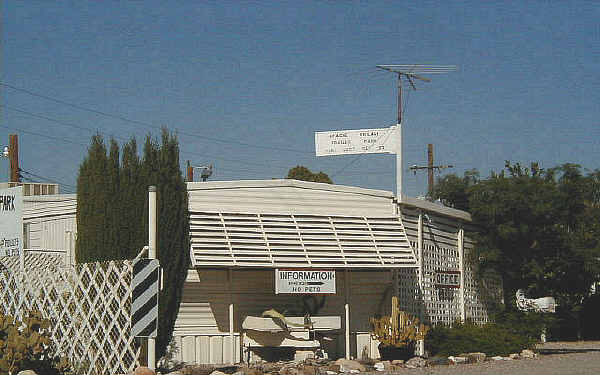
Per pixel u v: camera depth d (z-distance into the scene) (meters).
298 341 19.45
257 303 20.11
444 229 23.84
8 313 15.09
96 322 13.76
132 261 13.27
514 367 17.56
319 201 20.94
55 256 19.84
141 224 15.44
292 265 19.52
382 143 22.17
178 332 19.03
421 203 22.48
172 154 15.95
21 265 15.44
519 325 23.41
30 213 22.00
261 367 17.05
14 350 13.23
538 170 24.64
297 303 20.70
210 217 19.44
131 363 13.41
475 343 21.30
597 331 33.19
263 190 20.34
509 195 23.91
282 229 20.06
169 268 15.59
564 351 24.25
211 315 19.45
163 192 15.67
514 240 24.16
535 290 25.80
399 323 20.09
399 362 18.81
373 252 20.70
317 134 22.78
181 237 15.86
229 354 19.17
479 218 24.84
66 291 14.14
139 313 13.15
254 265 19.11
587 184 24.61
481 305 25.11
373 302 21.41
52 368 13.74
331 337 20.70
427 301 22.59
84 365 13.70
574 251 24.17
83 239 15.57
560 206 24.09
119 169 15.66
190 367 16.34
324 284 19.72
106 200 15.52
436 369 17.42
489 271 25.67
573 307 28.45
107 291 13.64
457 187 26.69
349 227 20.89
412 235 22.25
